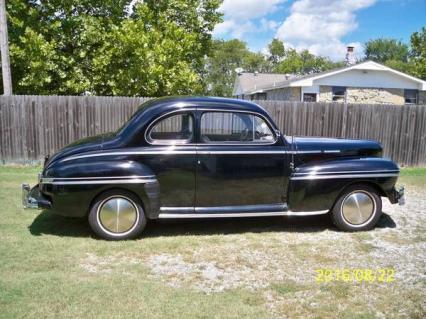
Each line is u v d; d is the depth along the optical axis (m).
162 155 4.99
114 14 14.14
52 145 10.23
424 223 6.07
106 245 4.87
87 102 10.23
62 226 5.51
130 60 13.29
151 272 4.16
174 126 5.07
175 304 3.47
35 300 3.45
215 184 5.16
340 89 19.80
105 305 3.40
